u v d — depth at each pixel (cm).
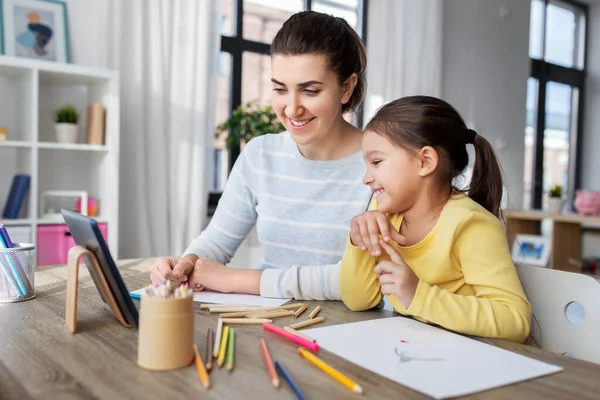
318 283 97
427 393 55
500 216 100
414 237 95
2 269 90
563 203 347
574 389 58
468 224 87
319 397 54
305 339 70
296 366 63
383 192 91
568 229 347
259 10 342
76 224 77
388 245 85
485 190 99
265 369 61
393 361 64
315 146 119
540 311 90
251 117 295
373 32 387
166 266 104
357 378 59
